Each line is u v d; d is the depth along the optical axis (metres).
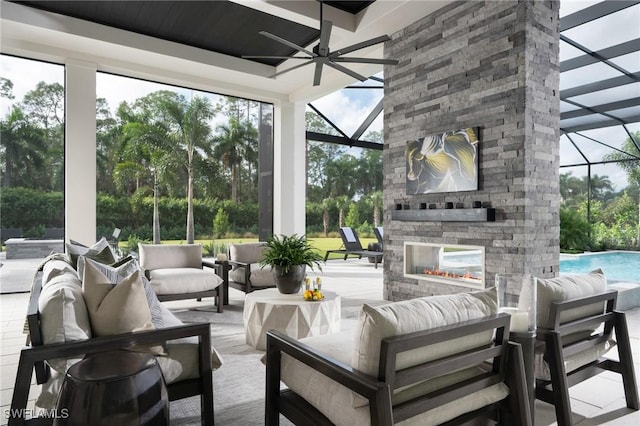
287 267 3.57
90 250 3.39
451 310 1.50
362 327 1.37
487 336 1.59
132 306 1.87
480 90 4.23
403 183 5.12
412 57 5.03
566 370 2.12
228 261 4.95
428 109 4.81
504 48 4.02
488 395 1.56
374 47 5.75
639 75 6.49
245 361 3.04
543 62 4.00
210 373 1.97
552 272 4.04
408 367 1.37
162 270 4.48
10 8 4.86
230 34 5.87
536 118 3.93
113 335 1.74
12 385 2.54
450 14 4.55
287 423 2.12
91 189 5.89
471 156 4.26
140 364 1.63
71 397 1.48
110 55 5.96
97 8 5.10
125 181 6.73
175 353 1.95
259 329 3.28
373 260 9.63
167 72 6.58
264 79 7.07
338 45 5.67
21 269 5.61
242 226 7.80
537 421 2.11
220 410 2.26
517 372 1.61
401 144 5.17
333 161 11.61
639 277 7.12
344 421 1.45
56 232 5.82
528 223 3.85
